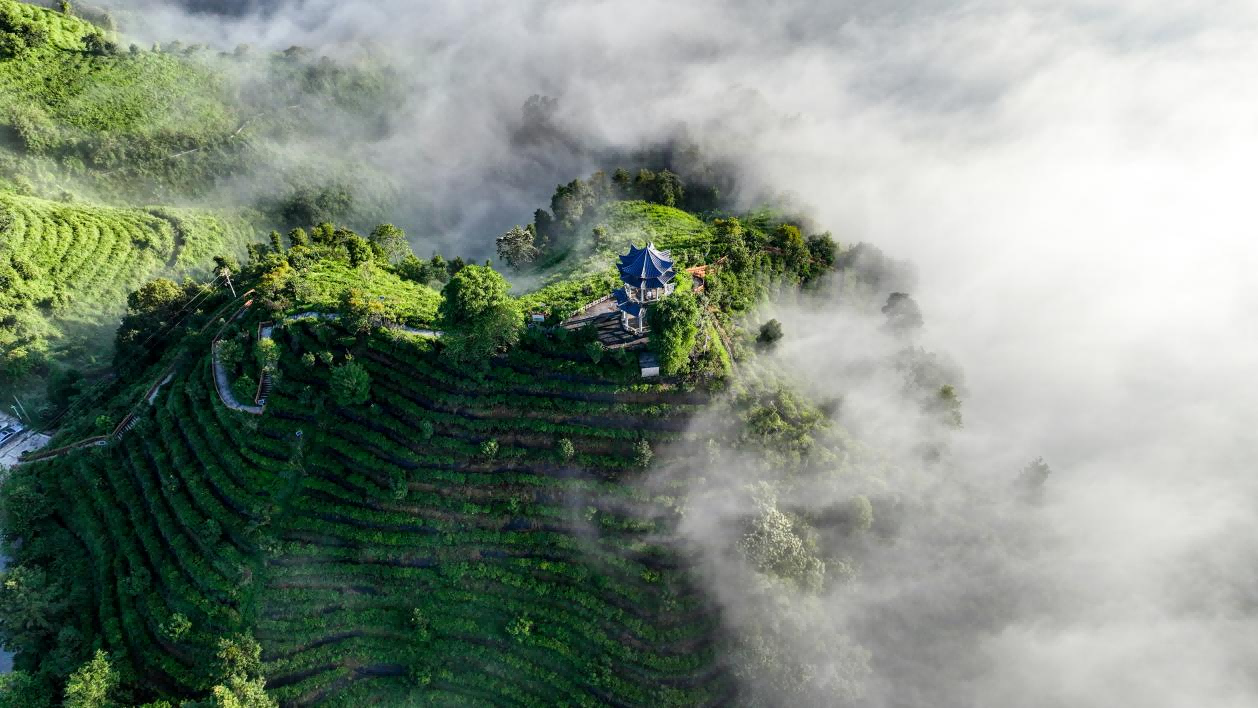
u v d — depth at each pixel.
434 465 97.38
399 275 135.00
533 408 98.56
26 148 186.12
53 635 94.75
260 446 100.62
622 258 101.44
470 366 99.75
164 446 108.38
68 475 113.12
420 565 95.62
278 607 92.00
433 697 90.94
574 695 90.38
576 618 93.06
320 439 99.94
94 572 101.50
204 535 94.62
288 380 104.94
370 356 105.19
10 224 157.62
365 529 95.81
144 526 101.56
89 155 195.25
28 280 149.38
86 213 174.50
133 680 89.38
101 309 156.38
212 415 106.50
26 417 129.00
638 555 95.38
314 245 139.75
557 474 97.81
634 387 98.75
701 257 127.56
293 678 89.38
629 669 90.94
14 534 106.06
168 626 89.81
